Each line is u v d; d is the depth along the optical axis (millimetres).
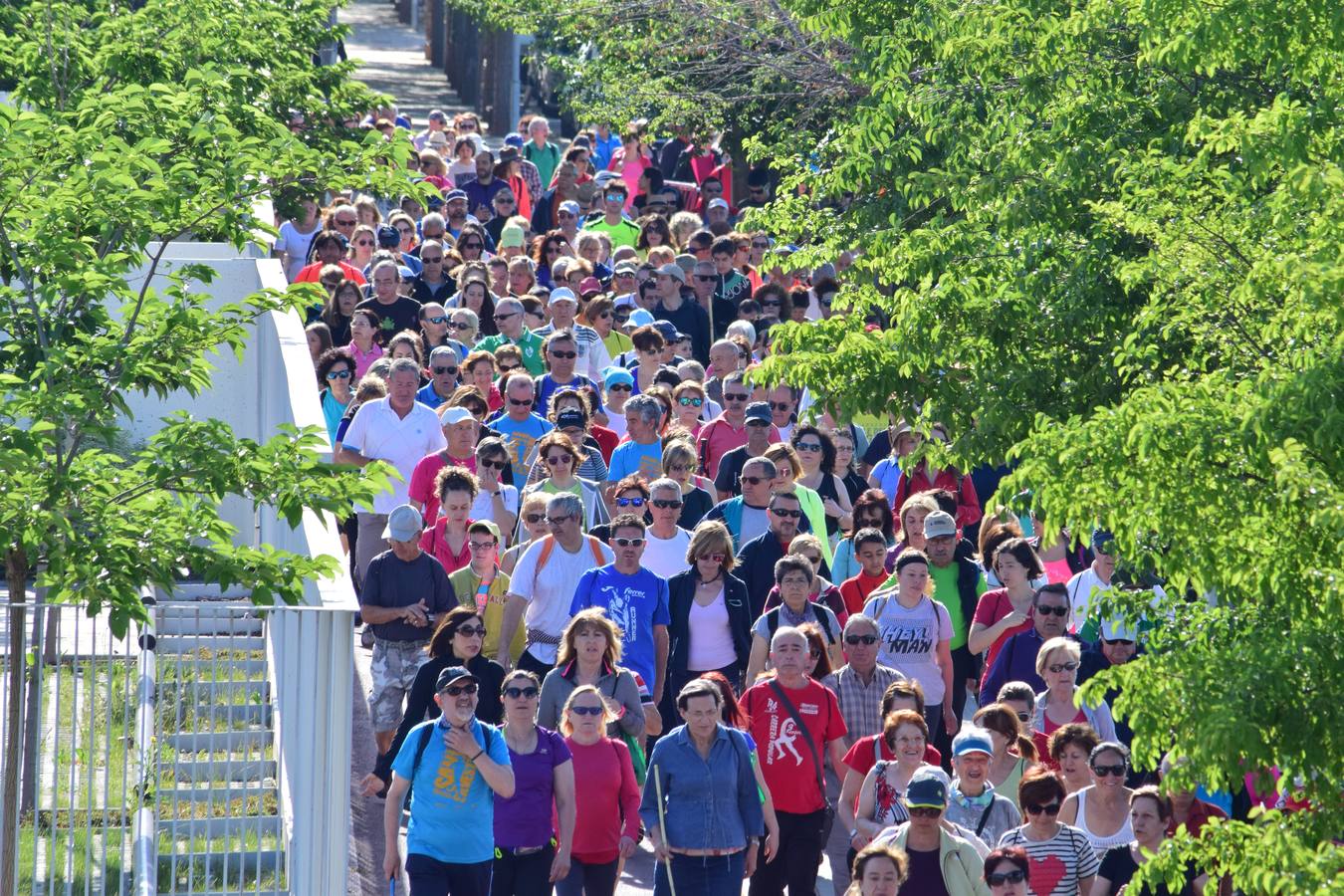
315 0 77875
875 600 44781
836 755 39062
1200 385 30500
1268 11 36844
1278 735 27891
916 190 53844
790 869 38875
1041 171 46938
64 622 44312
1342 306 28562
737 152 102312
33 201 36469
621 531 43500
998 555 46781
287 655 38969
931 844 33969
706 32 94000
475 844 35312
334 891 38219
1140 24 41969
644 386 65938
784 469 51469
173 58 57250
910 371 46094
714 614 44312
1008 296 45375
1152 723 28625
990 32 49656
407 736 35688
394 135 41969
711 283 76812
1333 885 25828
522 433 55969
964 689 47500
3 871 36500
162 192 37750
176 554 36469
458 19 179125
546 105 164875
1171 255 36688
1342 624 27906
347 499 37625
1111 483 30469
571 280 75000
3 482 35500
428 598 44781
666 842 36562
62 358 35812
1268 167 36031
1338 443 28188
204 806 41156
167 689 43750
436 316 65000
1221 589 29812
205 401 60312
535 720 36375
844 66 81688
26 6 57344
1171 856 29125
